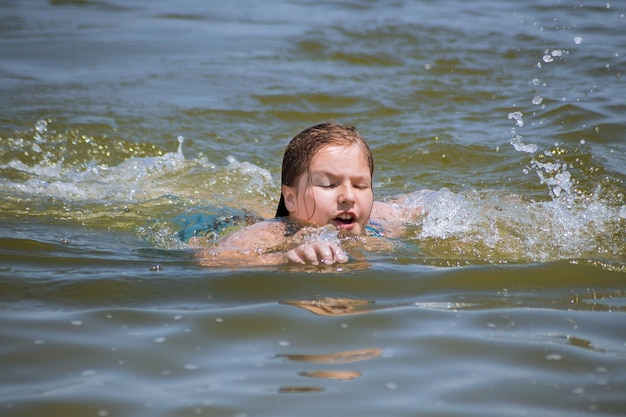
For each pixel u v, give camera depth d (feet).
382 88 55.88
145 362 18.79
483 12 79.82
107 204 35.37
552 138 44.01
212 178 39.91
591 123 45.98
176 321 21.09
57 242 28.86
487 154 42.47
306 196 28.73
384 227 30.81
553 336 20.36
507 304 22.45
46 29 71.92
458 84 56.75
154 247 29.12
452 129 46.73
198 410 16.53
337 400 16.99
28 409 16.61
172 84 55.67
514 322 21.21
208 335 20.25
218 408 16.62
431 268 25.31
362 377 18.03
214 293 23.08
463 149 43.14
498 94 54.03
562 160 40.32
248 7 83.15
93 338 20.10
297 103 52.47
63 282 23.90
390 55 64.59
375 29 72.69
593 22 73.97
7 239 28.48
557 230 29.63
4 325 20.86
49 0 84.33
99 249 28.17
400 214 32.55
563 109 48.96
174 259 26.81
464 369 18.52
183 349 19.47
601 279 24.50
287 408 16.63
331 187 28.43
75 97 51.55
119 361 18.85
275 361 18.79
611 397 17.24
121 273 24.79
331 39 69.26
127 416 16.35
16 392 17.34
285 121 49.44
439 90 55.26
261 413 16.42
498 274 24.63
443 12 80.23
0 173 39.34
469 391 17.46
